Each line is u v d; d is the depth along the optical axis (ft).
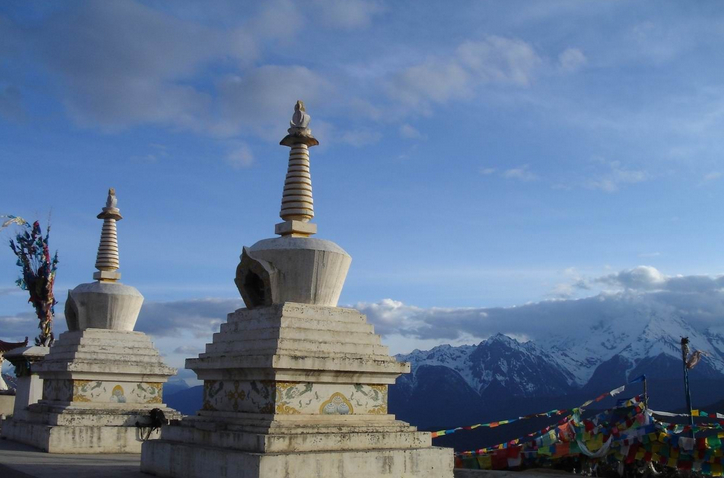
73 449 84.74
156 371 94.02
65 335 96.78
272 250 60.34
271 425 52.75
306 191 64.18
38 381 113.70
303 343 56.24
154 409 90.33
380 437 55.98
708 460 58.03
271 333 56.54
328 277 60.75
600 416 65.36
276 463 49.19
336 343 57.88
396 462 54.90
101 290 94.79
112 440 86.94
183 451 57.82
